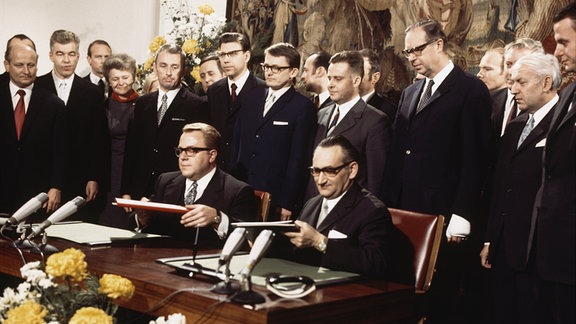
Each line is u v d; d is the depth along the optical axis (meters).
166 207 3.17
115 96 6.05
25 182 5.17
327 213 3.36
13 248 3.20
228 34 5.36
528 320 3.39
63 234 3.55
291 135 4.76
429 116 4.08
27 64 5.20
